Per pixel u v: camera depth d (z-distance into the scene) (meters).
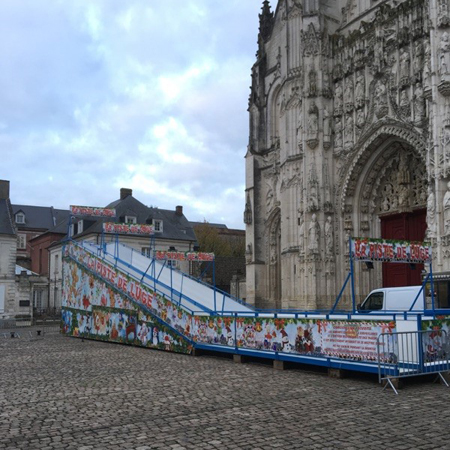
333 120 30.98
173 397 10.80
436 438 7.47
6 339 28.59
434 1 23.61
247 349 16.48
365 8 31.14
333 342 13.36
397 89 26.95
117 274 25.53
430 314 13.59
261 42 41.44
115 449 7.17
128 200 58.97
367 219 30.23
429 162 23.48
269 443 7.34
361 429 8.01
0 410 9.86
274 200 39.22
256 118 40.97
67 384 12.71
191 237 61.78
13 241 48.53
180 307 20.42
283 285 33.28
